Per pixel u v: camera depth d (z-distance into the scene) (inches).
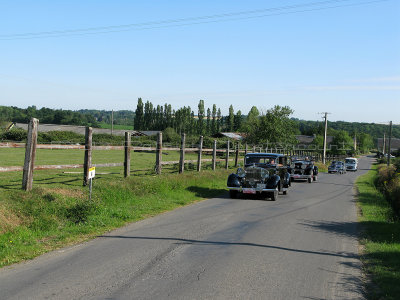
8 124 2864.2
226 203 554.6
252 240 322.3
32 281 206.5
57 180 512.1
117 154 1353.3
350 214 508.7
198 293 194.7
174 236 325.7
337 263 263.4
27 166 374.9
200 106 4626.0
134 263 244.4
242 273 231.3
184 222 391.2
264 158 692.1
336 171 1804.9
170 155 1498.5
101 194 450.0
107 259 251.6
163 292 194.5
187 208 486.3
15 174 542.3
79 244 289.1
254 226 386.6
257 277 224.8
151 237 319.0
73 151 1405.0
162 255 264.8
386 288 209.6
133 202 479.2
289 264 255.3
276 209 519.8
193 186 684.7
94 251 270.5
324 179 1288.1
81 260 248.1
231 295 193.8
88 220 361.7
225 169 987.9
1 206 316.5
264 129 2031.3
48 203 361.4
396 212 550.3
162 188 578.9
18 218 319.6
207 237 327.3
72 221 355.3
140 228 353.7
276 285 212.2
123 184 511.8
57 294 187.8
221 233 345.7
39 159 879.7
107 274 221.0
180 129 4463.6
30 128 376.5
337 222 438.9
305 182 1109.7
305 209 533.3
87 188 450.0
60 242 292.4
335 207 574.2
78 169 700.7
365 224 432.1
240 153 1357.0
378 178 1254.3
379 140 6279.5
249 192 611.2
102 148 501.0
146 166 847.1
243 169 643.5
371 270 247.1
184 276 221.5
